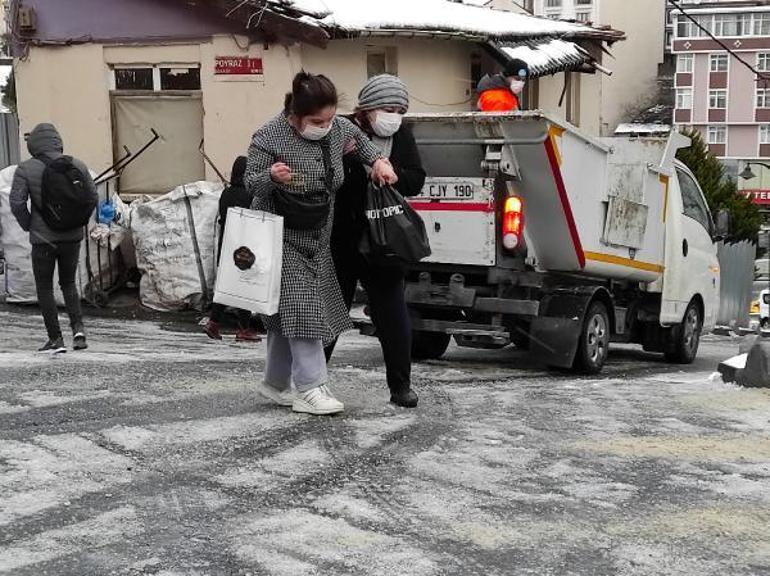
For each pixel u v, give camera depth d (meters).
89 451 5.29
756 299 22.72
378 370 8.33
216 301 5.91
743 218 27.22
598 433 6.12
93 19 15.62
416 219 6.00
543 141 8.17
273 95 14.94
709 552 4.18
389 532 4.31
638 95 52.62
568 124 8.36
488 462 5.38
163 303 12.83
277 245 5.74
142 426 5.80
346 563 3.96
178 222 12.68
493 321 9.10
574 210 8.67
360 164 6.05
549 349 9.03
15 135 18.50
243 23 14.77
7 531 4.18
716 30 65.88
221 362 8.41
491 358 10.49
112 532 4.21
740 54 65.50
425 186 8.88
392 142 6.10
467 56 18.45
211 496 4.68
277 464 5.19
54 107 15.98
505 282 8.98
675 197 10.73
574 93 24.31
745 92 65.75
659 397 7.42
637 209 9.79
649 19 53.16
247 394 6.75
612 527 4.44
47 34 15.84
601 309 9.38
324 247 6.01
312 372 6.13
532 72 18.17
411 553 4.08
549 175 8.42
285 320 5.94
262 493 4.75
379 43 16.50
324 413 6.14
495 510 4.62
